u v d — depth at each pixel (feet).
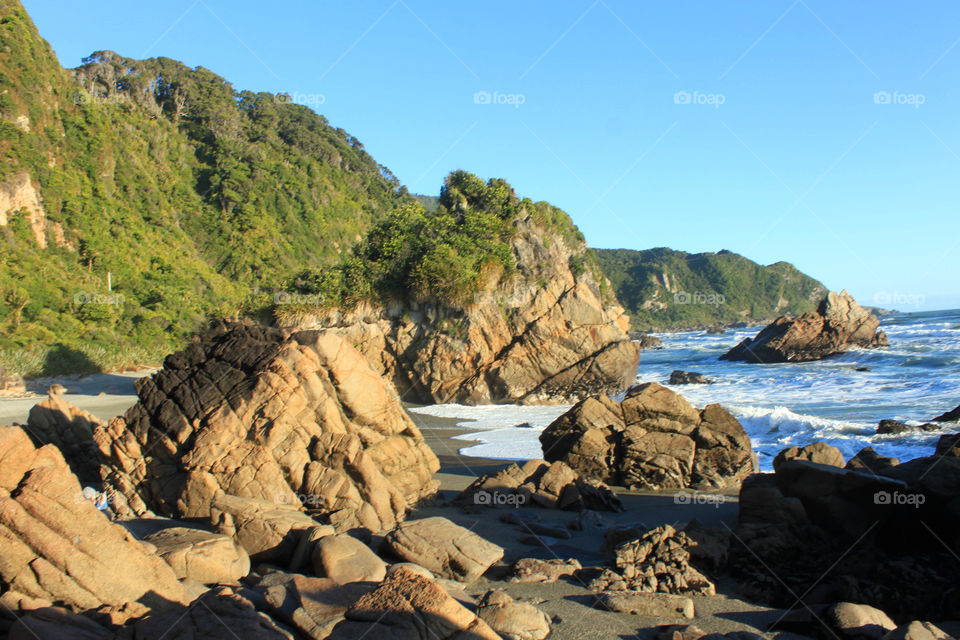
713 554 34.78
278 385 45.29
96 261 249.96
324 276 171.42
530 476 56.03
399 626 21.74
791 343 205.67
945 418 84.48
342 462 44.80
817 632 26.63
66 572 25.18
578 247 171.12
